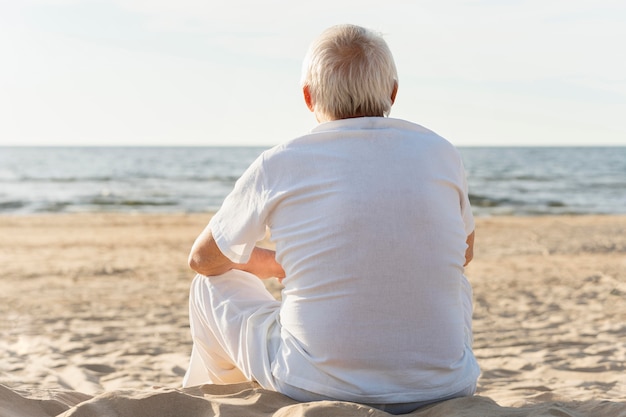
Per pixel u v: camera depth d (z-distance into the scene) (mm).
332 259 2041
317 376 2084
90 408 2057
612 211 22500
